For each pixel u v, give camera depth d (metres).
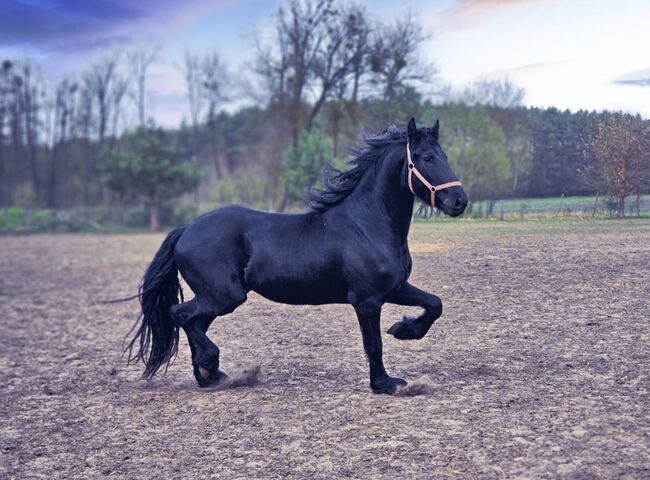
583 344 4.07
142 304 4.96
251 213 4.83
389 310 6.00
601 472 2.83
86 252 18.27
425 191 4.16
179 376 5.35
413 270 5.19
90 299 10.51
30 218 28.12
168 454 3.62
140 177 25.28
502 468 3.00
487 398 3.81
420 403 3.94
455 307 4.82
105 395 4.93
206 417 4.16
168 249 4.97
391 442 3.44
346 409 4.02
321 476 3.14
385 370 4.51
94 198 33.97
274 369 4.93
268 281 4.60
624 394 3.52
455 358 4.47
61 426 4.27
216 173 35.25
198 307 4.77
